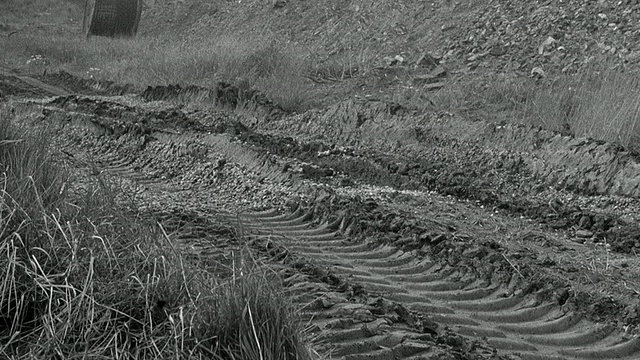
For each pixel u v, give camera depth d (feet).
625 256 22.74
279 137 37.29
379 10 67.00
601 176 30.27
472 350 15.40
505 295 18.83
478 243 21.45
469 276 19.70
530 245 23.04
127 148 34.37
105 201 16.33
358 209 23.63
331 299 16.47
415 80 51.29
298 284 17.06
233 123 39.78
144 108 45.42
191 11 100.94
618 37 49.88
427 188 29.91
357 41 63.41
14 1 126.93
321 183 28.25
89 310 13.23
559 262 21.24
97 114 43.09
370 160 33.01
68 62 75.41
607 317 17.99
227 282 13.61
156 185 29.53
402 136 37.78
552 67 48.96
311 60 58.44
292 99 46.57
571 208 26.84
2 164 16.31
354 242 22.17
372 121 39.91
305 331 14.06
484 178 31.55
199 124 40.14
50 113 39.09
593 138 33.76
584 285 19.40
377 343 14.71
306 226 23.67
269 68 55.52
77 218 15.30
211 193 28.35
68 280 13.92
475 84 46.32
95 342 13.02
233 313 12.98
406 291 18.54
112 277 14.15
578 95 39.01
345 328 15.12
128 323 13.32
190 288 13.85
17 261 13.91
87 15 99.66
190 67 57.77
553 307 18.43
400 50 58.54
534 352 16.03
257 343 12.35
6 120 17.97
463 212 26.53
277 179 28.40
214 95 47.32
